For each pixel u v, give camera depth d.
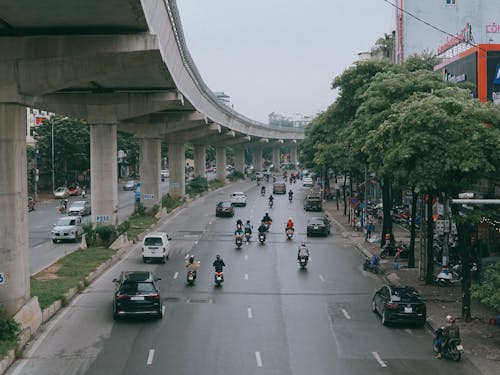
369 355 21.34
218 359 20.61
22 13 21.59
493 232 33.47
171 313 26.78
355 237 51.66
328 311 27.56
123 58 25.23
